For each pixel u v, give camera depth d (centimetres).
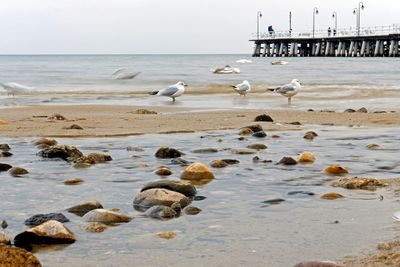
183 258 447
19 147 1048
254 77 4300
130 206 618
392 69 5666
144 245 481
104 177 782
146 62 10356
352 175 793
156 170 807
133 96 2536
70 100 2325
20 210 603
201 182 748
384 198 643
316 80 3753
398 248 456
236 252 460
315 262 402
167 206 593
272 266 425
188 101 2297
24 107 1945
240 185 728
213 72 5172
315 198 648
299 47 12188
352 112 1767
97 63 9638
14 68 6650
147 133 1266
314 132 1248
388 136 1226
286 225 537
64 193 684
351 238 491
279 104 2164
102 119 1520
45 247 477
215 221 555
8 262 398
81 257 452
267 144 1109
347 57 11131
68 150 944
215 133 1274
